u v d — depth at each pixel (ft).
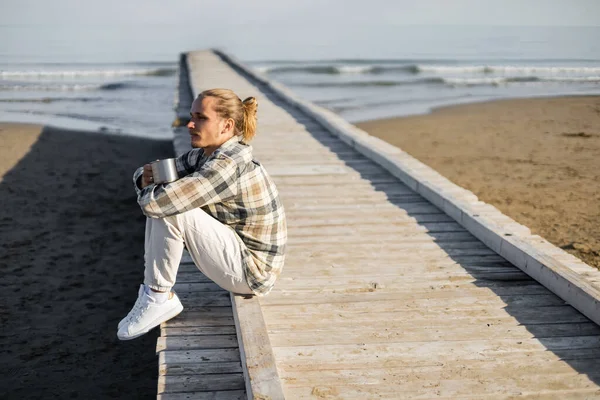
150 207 10.18
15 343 17.57
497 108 60.44
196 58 78.33
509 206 27.68
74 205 30.22
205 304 12.65
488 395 9.53
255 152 26.78
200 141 10.56
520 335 11.39
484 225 16.05
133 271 22.93
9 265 22.89
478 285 13.51
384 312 12.25
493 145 42.52
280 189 21.13
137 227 27.58
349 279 13.79
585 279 12.69
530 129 48.37
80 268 22.97
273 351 10.73
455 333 11.43
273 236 11.32
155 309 11.39
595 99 65.26
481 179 32.89
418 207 19.19
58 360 16.83
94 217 28.66
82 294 20.88
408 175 21.44
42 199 30.86
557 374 10.14
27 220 27.76
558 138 44.39
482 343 11.09
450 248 15.76
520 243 14.67
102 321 19.11
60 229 26.91
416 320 11.93
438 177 22.24
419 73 97.55
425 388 9.71
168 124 54.34
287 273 14.10
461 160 37.91
